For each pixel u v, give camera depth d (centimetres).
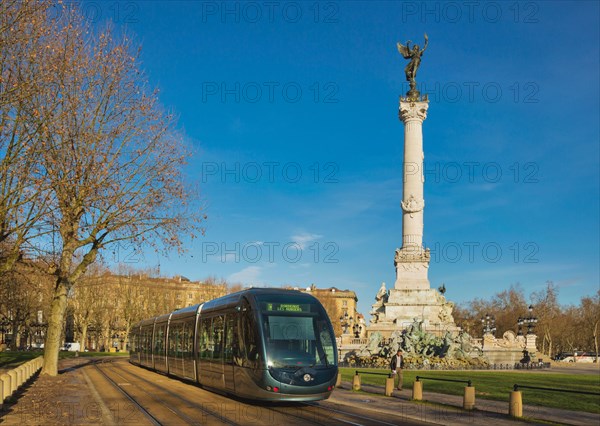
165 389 2747
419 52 7231
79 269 3384
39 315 8056
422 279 6819
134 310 9675
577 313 13575
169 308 10306
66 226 2919
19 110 2456
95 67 3003
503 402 2414
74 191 2903
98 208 3028
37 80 2369
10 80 2355
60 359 5972
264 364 2003
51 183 2516
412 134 6950
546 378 4019
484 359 5544
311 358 2061
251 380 2042
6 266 2667
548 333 11975
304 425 1700
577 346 14462
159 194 3228
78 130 2872
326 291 17638
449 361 5212
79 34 2892
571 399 2598
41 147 2486
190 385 2977
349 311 17400
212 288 11875
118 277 9706
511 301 13062
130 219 3183
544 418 1945
